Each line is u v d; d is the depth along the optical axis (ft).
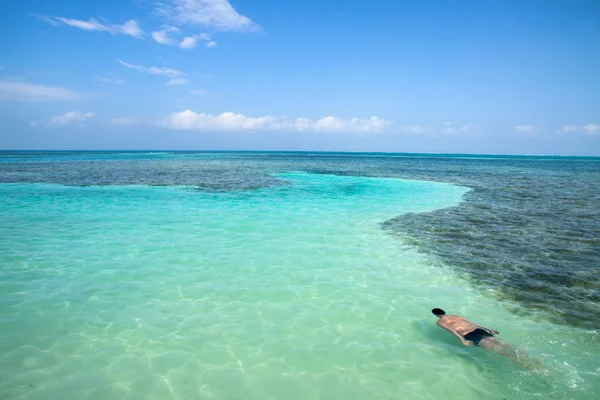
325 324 20.72
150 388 15.03
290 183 91.86
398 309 22.62
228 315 21.50
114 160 212.23
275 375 16.12
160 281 26.21
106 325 19.93
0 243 34.32
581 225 44.68
